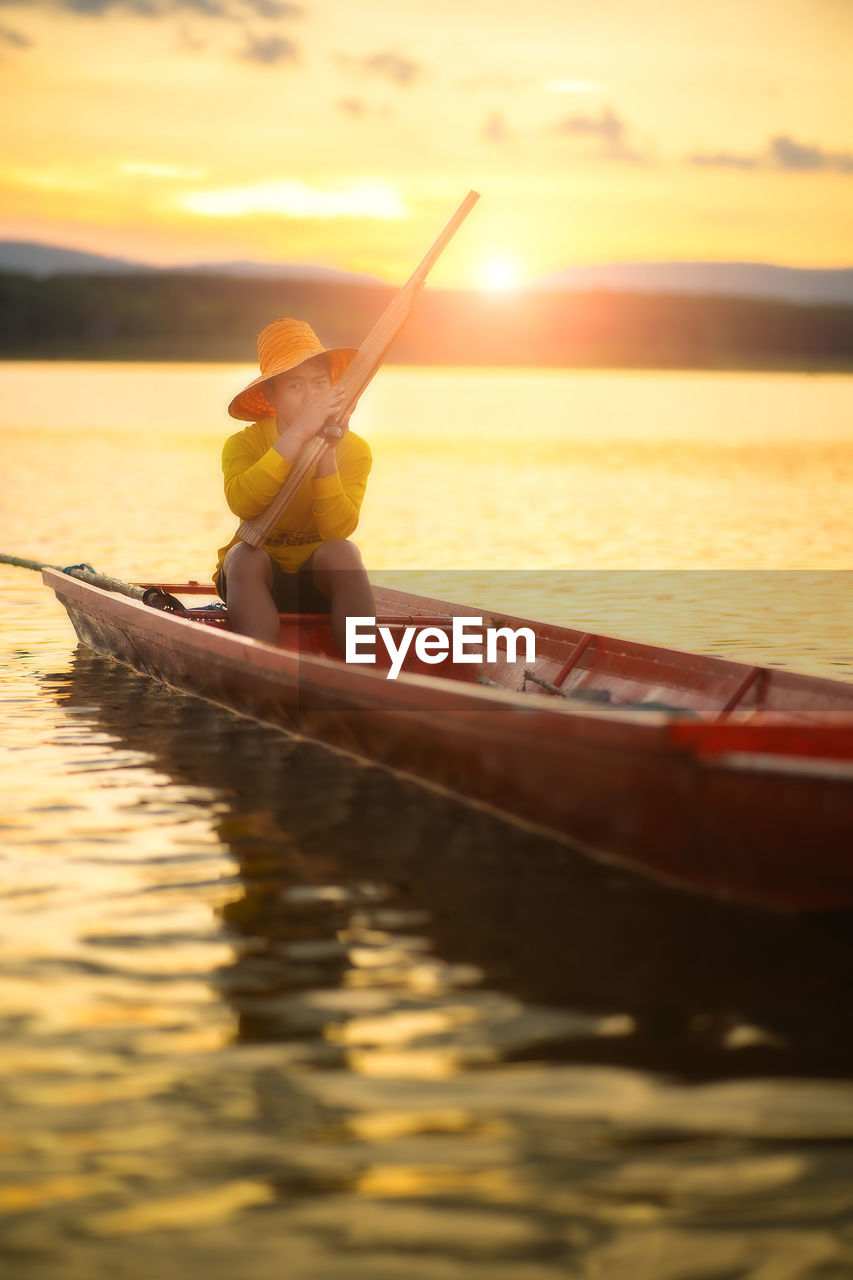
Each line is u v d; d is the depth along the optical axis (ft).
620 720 13.55
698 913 13.55
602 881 14.43
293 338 20.93
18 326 608.60
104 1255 8.14
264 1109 9.68
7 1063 10.32
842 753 13.37
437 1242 8.25
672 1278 7.93
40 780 18.11
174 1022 11.02
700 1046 10.68
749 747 13.14
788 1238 8.25
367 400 228.43
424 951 12.54
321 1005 11.36
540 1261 8.08
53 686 24.00
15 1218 8.46
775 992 11.71
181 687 23.00
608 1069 10.28
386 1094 9.89
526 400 231.09
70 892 13.96
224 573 21.08
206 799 17.28
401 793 17.54
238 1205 8.60
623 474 80.59
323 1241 8.27
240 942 12.70
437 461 92.48
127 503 60.18
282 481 19.81
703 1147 9.21
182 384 270.67
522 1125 9.49
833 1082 10.10
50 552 43.42
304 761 19.06
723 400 233.76
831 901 13.10
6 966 12.08
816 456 98.43
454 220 21.02
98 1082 10.05
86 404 182.19
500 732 15.06
